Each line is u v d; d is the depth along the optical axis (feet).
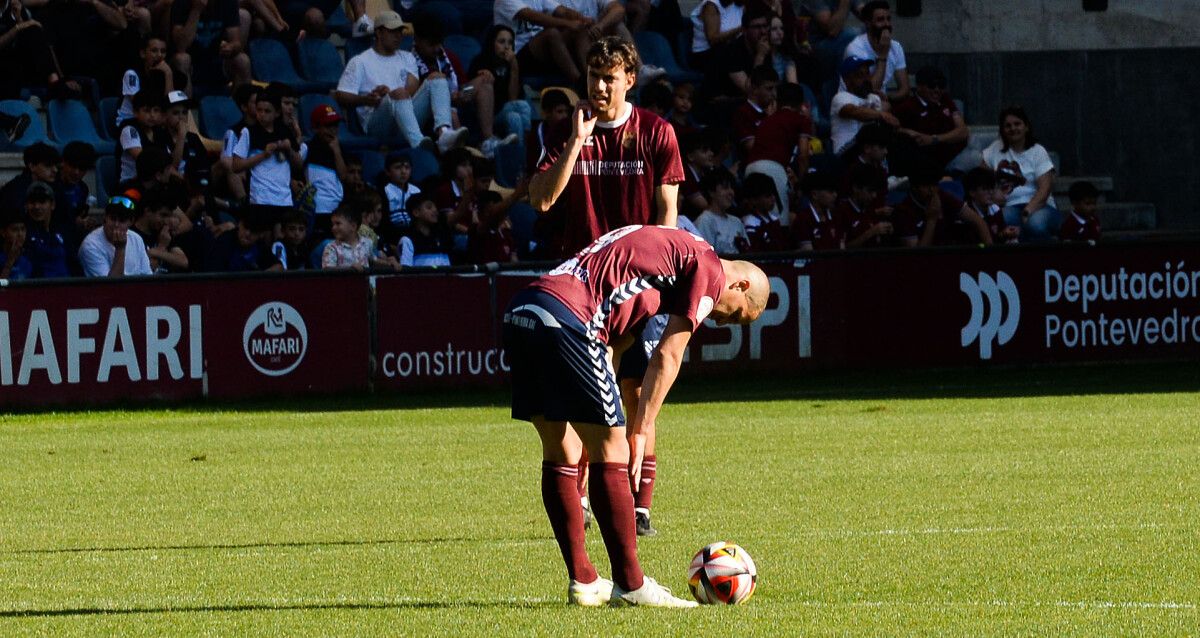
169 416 164.66
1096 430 135.44
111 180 211.00
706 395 176.65
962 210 215.51
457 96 229.25
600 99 91.66
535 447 132.87
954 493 101.19
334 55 242.58
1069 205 263.70
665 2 259.19
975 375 194.90
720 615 63.00
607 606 66.23
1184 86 273.54
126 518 98.68
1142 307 207.10
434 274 184.65
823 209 209.56
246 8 238.27
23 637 61.21
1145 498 97.45
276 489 110.83
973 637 57.72
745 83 239.30
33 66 214.69
